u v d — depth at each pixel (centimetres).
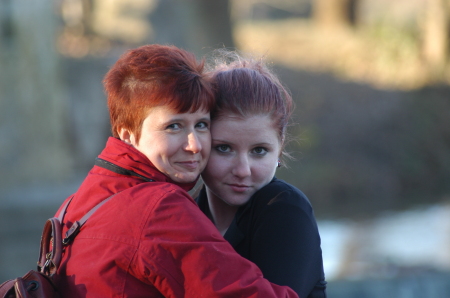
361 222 3684
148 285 679
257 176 784
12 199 2841
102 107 4700
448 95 5234
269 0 9612
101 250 678
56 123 3419
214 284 657
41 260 746
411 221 3631
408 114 5022
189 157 731
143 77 711
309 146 4688
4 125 3250
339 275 2442
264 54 920
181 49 752
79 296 680
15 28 3316
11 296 686
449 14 5825
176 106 705
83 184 755
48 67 3419
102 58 5591
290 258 734
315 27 7988
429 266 2617
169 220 676
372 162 4669
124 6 6919
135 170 728
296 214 759
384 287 1992
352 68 6062
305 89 5553
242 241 791
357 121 5028
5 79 3275
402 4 6506
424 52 5922
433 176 4600
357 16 7775
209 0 4809
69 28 6606
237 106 754
